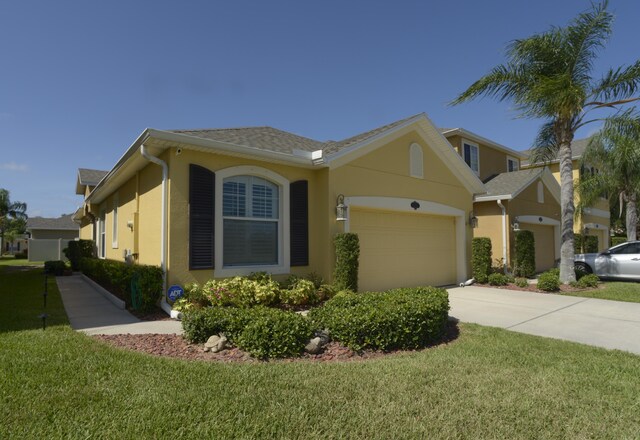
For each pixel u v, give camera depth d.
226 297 7.22
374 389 3.76
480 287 12.57
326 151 9.88
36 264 27.28
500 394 3.70
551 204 19.33
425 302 5.92
